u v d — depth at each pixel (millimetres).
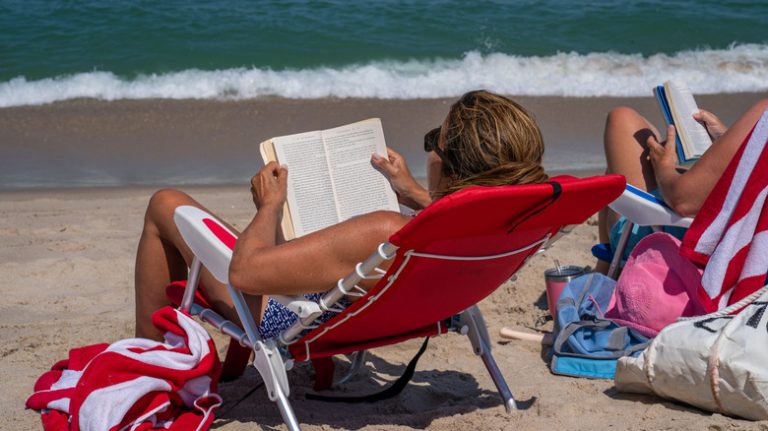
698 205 3385
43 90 10516
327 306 2531
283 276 2496
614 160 3910
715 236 3213
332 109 10203
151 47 11750
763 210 3088
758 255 3062
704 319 2953
